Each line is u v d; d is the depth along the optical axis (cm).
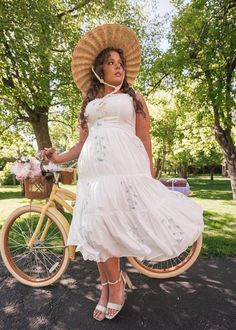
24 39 599
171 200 229
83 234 206
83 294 269
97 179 215
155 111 1361
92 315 236
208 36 568
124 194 211
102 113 223
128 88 237
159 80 749
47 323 227
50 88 693
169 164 2441
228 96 611
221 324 221
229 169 803
